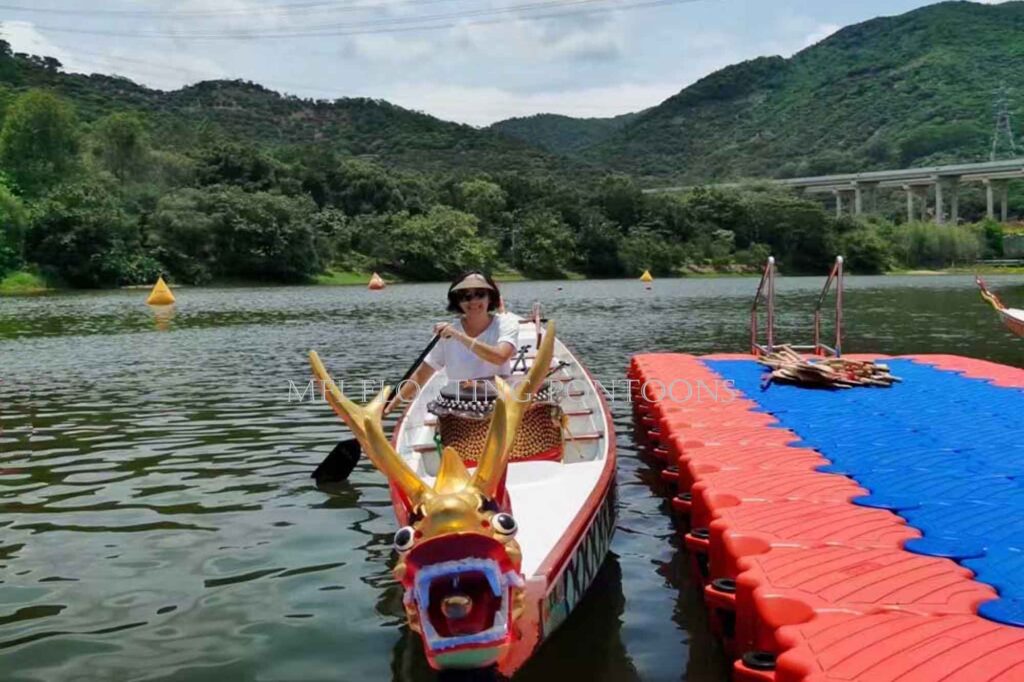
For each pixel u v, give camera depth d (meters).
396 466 3.82
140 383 12.79
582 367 9.22
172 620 4.68
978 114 146.00
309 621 4.67
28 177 55.25
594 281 70.31
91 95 103.50
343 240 67.31
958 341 19.36
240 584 5.17
